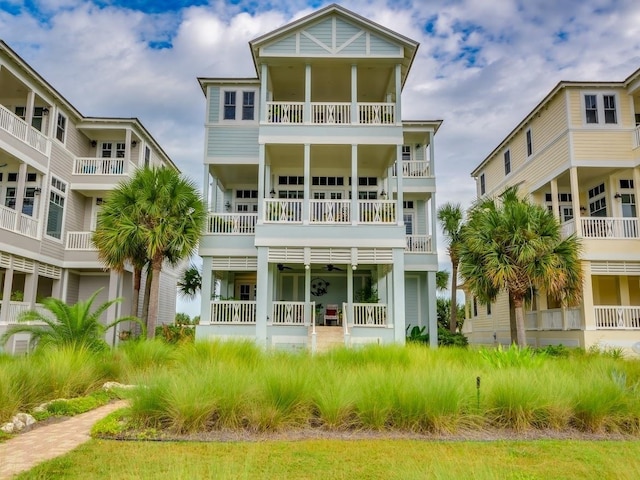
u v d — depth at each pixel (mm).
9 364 8766
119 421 7109
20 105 20016
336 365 9547
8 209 16922
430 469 4984
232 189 21859
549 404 7266
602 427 7176
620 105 18766
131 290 23391
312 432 6844
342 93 19984
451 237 24047
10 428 6703
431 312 20172
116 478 4660
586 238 17891
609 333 17234
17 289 21172
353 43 17375
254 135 19531
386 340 16406
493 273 15836
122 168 22312
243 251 18188
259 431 6797
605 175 19797
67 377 9062
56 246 20234
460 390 7266
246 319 17594
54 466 5156
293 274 21453
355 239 16641
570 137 18500
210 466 4938
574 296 16781
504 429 7152
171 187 16859
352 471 5125
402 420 6996
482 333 28562
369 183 21328
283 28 17078
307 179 16969
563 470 5281
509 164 25078
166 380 7562
